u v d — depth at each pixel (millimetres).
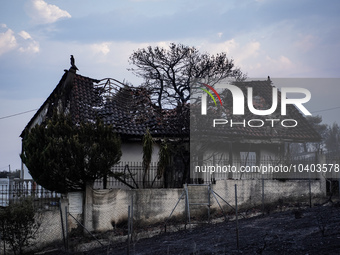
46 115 25297
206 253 13109
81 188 18766
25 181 20062
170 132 24500
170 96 29953
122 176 21375
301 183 22656
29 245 15898
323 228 13148
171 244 15430
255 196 21797
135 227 19219
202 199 20547
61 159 18141
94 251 16047
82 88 26188
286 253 11797
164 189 20141
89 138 18766
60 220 17047
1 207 16484
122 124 24156
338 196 22391
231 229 16828
